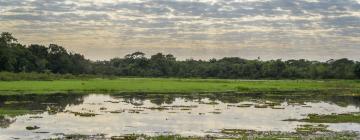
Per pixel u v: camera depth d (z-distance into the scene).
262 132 37.94
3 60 142.62
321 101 74.88
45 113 51.19
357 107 63.81
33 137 34.53
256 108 60.31
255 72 199.00
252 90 104.06
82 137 34.88
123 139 33.84
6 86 92.94
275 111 56.56
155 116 49.53
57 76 143.38
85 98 75.06
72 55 186.50
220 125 42.56
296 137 35.09
